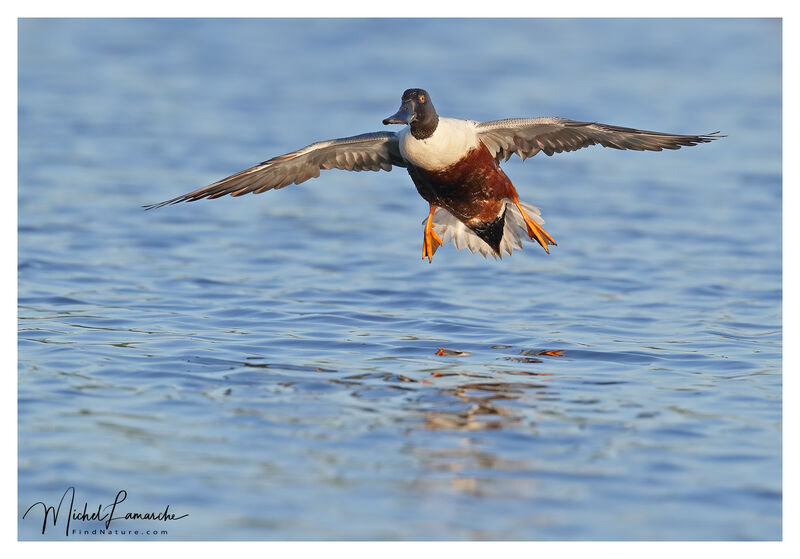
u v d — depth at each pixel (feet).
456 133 40.93
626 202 75.41
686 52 136.77
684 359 42.04
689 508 28.76
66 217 66.33
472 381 38.63
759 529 27.71
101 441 32.60
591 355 42.45
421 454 31.81
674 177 83.46
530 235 44.09
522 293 53.47
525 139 42.29
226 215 69.97
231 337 44.16
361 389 37.55
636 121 97.04
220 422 34.19
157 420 34.30
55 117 97.04
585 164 88.84
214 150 86.38
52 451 31.86
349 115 100.53
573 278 56.70
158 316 47.34
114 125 94.79
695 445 32.78
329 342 43.70
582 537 27.17
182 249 60.95
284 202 75.00
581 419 34.81
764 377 39.68
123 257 58.44
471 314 49.03
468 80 117.19
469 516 28.12
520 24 155.84
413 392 37.29
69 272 54.70
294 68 124.77
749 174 83.82
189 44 138.31
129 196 72.59
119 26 148.25
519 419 34.76
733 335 46.09
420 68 124.88
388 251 62.13
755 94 112.47
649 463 31.40
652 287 55.06
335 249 62.23
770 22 158.30
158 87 112.88
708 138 40.73
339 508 28.55
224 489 29.58
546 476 30.45
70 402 35.78
